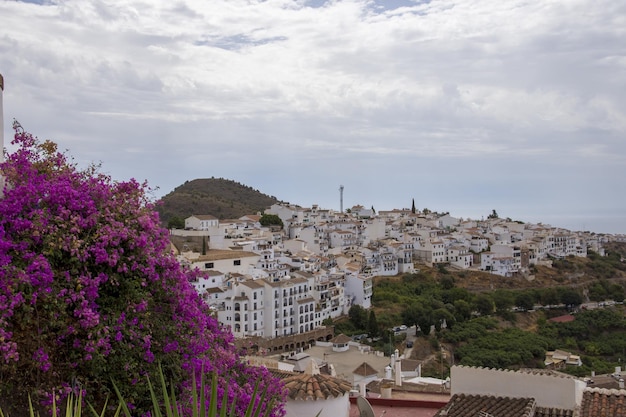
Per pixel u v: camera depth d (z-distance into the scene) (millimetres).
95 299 12367
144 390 11977
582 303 137750
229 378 14125
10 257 11422
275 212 180250
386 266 141125
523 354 98688
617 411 16656
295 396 18000
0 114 13211
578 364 95938
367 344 100938
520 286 143250
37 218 12336
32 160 14047
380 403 22375
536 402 18531
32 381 11227
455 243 162750
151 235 13930
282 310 97562
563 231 194250
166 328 13211
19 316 11086
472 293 132125
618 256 190375
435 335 107438
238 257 108125
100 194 13758
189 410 11938
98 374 11734
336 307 112438
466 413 18297
